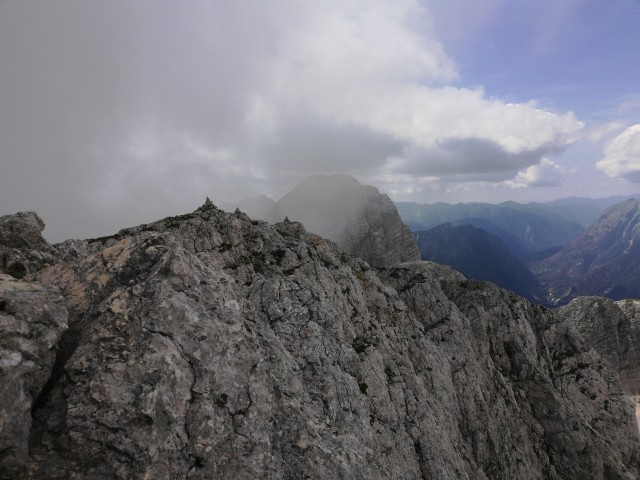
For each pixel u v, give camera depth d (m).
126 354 17.06
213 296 21.62
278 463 19.47
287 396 22.62
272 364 23.64
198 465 16.56
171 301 19.22
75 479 13.93
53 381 16.05
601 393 84.69
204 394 18.11
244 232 59.94
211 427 17.52
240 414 18.94
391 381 46.78
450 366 68.38
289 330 38.41
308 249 61.06
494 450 62.06
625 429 80.88
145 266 20.78
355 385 37.12
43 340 15.82
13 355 14.52
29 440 14.45
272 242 58.97
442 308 79.00
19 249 31.42
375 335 53.00
